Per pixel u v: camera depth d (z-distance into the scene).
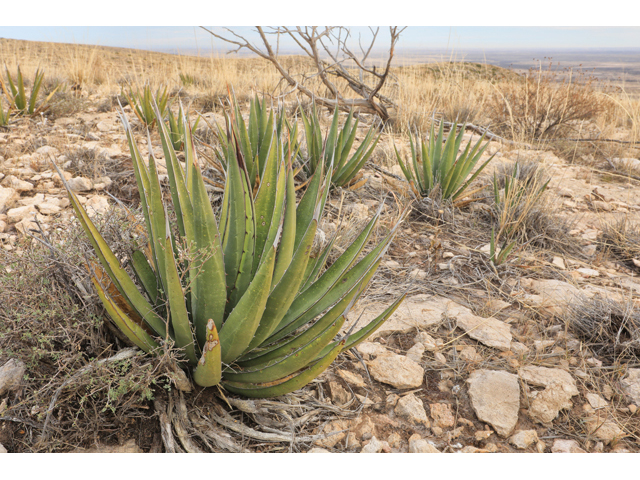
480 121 8.27
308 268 2.21
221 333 1.74
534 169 5.08
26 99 6.84
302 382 1.72
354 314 2.75
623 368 2.37
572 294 3.00
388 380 2.22
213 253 1.58
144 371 1.71
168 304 1.81
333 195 4.40
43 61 11.05
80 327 1.91
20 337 1.87
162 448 1.77
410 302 2.91
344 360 2.35
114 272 1.66
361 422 1.99
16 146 5.07
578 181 5.59
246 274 1.81
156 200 1.60
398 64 7.09
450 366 2.36
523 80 8.08
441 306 2.88
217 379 1.78
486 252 3.58
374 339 2.54
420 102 8.17
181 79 9.55
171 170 1.80
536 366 2.37
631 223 4.26
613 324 2.66
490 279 3.24
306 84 8.88
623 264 3.63
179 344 1.80
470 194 4.35
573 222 4.27
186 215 1.65
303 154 4.76
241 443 1.84
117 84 9.59
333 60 6.65
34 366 1.85
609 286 3.21
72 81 9.41
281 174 1.78
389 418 2.04
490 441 1.95
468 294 3.06
